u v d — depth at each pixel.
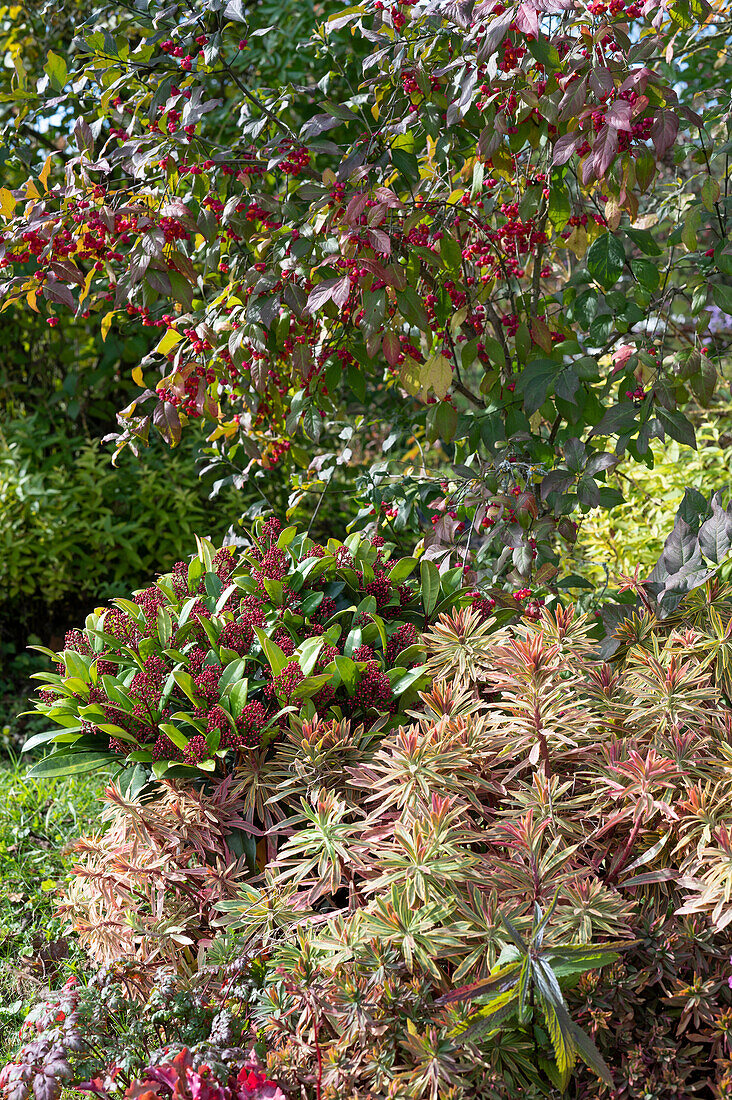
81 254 2.58
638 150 2.21
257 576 2.52
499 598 2.48
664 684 1.86
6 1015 2.36
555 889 1.63
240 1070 1.54
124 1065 1.62
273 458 3.36
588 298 2.63
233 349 2.63
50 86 3.19
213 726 2.10
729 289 2.39
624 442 2.45
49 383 6.04
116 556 5.40
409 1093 1.46
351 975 1.58
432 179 3.01
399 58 2.38
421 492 3.12
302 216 2.67
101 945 2.10
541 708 1.86
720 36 3.17
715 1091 1.50
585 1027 1.62
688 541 2.16
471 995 1.52
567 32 2.32
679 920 1.73
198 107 2.36
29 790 3.65
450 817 1.72
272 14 4.77
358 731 2.12
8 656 5.44
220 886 2.05
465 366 2.88
